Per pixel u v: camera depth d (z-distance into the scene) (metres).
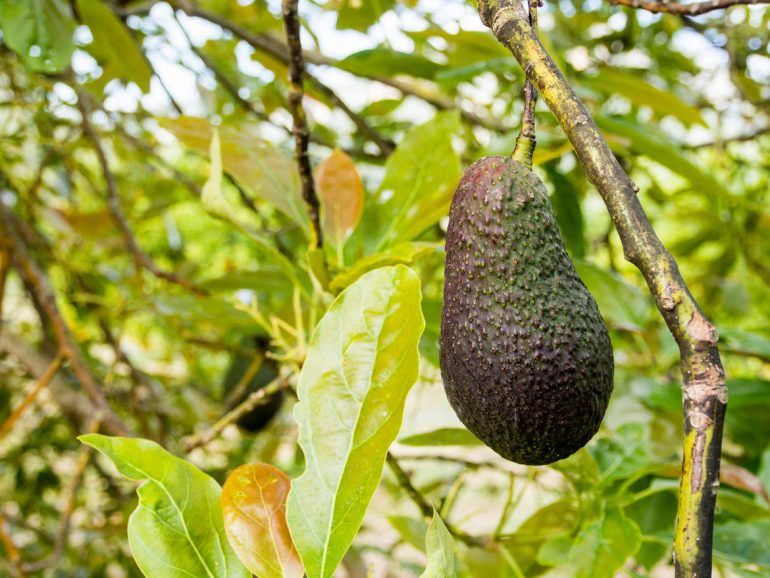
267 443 1.35
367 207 0.66
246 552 0.47
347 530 0.46
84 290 1.22
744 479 0.64
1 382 1.37
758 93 1.27
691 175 0.89
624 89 0.90
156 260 1.73
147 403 1.17
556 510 0.66
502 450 0.45
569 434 0.44
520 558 0.67
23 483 1.43
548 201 0.45
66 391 1.06
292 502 0.46
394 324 0.48
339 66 0.93
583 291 0.45
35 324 1.50
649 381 0.77
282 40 1.16
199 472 0.49
